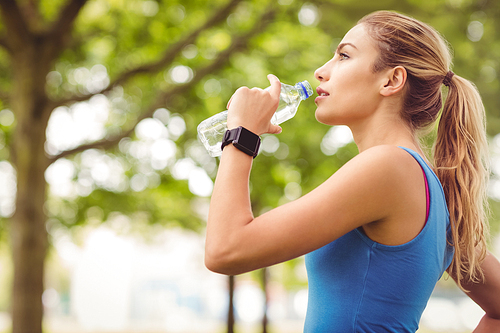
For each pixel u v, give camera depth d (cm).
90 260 2425
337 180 104
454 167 128
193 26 746
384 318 107
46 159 638
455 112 132
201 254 1833
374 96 127
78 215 904
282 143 799
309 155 799
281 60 728
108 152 850
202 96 755
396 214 105
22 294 607
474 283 140
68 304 2938
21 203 616
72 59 777
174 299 2758
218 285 2800
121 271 2442
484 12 714
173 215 1083
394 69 126
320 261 115
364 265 109
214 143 165
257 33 670
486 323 142
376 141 128
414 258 107
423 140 150
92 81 808
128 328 2177
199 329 2062
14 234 620
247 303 2309
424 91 130
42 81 624
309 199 103
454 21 696
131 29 757
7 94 703
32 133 621
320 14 679
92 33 755
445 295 2181
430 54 131
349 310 109
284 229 100
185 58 734
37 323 611
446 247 124
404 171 106
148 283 2756
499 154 684
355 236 111
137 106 814
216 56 695
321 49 731
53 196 909
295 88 167
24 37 611
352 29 134
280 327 1986
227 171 111
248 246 101
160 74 762
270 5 674
